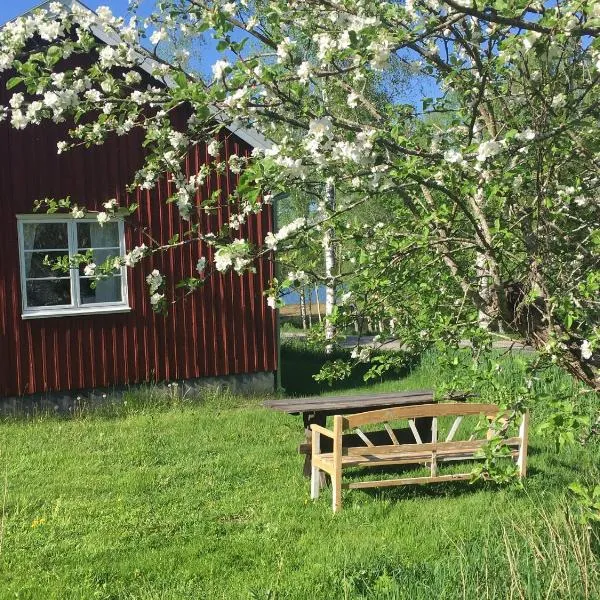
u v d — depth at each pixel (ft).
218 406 33.86
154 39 12.15
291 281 11.72
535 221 11.42
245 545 16.24
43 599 13.75
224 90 9.67
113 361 33.78
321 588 13.74
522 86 11.59
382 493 19.89
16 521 17.83
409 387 36.37
